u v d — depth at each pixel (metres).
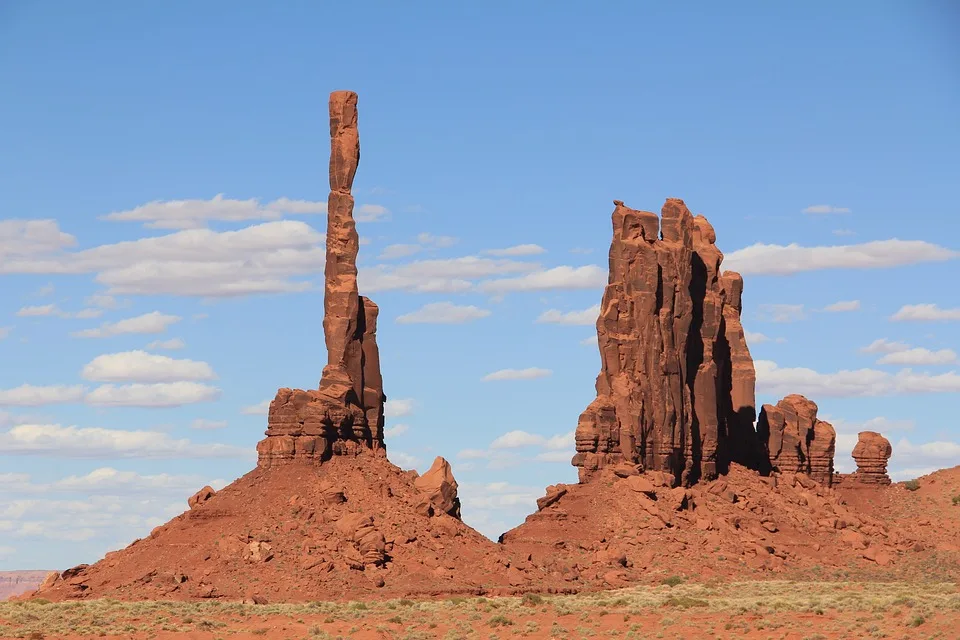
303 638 170.25
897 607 180.88
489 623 177.50
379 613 184.25
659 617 180.50
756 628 171.50
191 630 174.00
